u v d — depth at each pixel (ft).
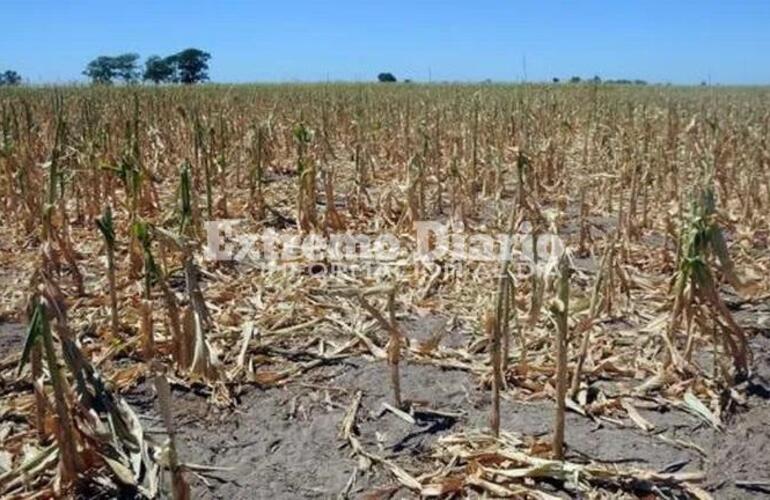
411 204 22.02
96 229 21.61
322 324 15.38
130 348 14.05
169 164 31.94
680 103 59.67
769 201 24.39
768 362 13.76
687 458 10.98
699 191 12.94
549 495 10.03
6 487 10.05
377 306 16.17
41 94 59.11
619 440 11.39
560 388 10.47
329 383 13.21
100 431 10.23
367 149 32.60
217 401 12.51
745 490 10.33
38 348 10.67
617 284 16.93
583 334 13.57
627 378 13.25
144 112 44.78
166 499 9.96
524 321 15.07
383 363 13.88
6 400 12.21
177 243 13.12
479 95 47.91
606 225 23.86
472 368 13.56
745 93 86.17
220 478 10.57
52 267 12.71
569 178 30.40
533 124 39.60
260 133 25.02
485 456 10.73
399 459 11.03
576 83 77.61
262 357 13.92
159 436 11.46
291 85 81.10
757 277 18.02
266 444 11.40
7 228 22.22
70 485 10.01
